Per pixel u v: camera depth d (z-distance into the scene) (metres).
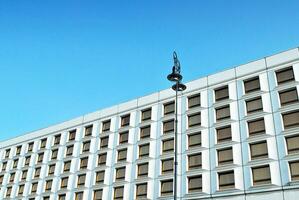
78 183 49.84
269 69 39.22
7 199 58.09
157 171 42.34
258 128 37.06
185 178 39.59
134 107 49.75
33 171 57.44
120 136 49.16
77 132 54.81
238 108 39.50
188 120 43.34
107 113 52.59
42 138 59.84
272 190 32.97
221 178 37.09
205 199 36.97
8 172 61.47
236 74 41.78
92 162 49.94
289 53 38.41
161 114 46.12
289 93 36.59
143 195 42.19
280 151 34.22
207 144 39.91
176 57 22.98
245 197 34.41
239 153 36.91
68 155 53.84
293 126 34.72
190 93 44.81
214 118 40.88
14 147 64.00
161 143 43.97
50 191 52.34
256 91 38.94
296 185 31.73
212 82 43.47
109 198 45.06
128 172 45.06
